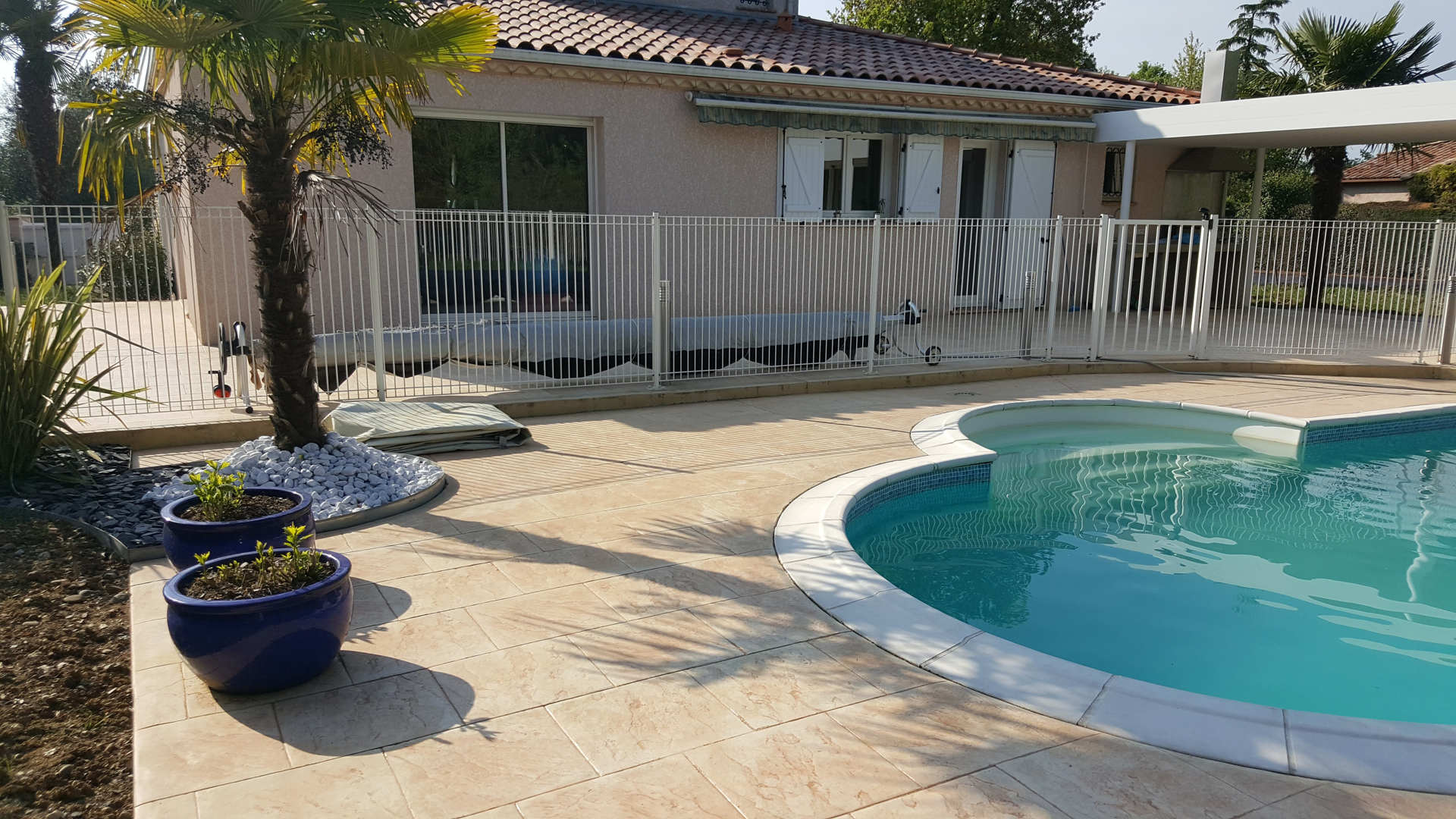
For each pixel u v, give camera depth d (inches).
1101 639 184.5
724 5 585.0
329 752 118.6
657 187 448.8
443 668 141.5
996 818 106.4
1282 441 326.6
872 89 475.2
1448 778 113.9
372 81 215.0
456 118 408.8
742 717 128.0
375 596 168.4
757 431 302.5
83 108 203.8
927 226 520.7
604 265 438.6
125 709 130.3
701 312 467.8
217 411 284.4
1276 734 123.0
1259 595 205.8
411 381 346.0
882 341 402.6
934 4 985.5
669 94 442.0
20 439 218.1
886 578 215.8
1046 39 1026.1
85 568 177.0
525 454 271.7
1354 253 535.8
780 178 478.6
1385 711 157.9
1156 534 247.4
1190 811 108.1
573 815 106.0
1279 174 1007.0
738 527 208.1
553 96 416.2
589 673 140.4
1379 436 337.4
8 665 139.1
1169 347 441.4
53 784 111.5
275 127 211.5
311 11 191.6
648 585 174.4
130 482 222.8
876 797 110.1
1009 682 137.3
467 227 418.6
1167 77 1288.1
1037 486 287.0
